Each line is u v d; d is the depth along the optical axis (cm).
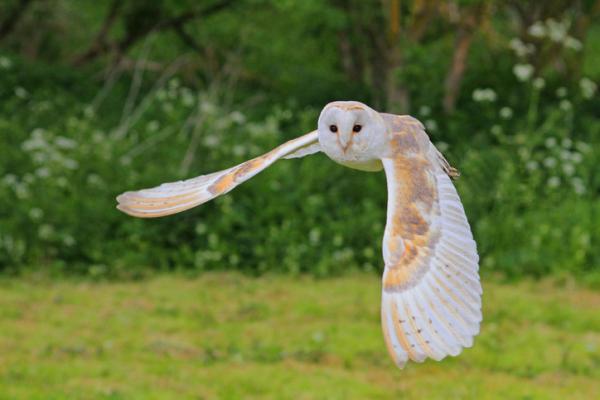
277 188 1673
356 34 2206
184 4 2275
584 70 2709
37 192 1612
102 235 1608
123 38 2423
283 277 1541
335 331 1248
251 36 2298
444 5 2170
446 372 1112
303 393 1027
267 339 1219
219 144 1759
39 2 2550
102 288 1468
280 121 2106
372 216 1638
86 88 2252
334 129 411
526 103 2173
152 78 2381
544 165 1828
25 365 1088
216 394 1019
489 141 1953
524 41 2261
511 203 1653
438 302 349
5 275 1520
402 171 397
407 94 2070
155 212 428
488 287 1500
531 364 1142
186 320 1297
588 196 1777
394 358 335
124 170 1692
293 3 1939
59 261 1556
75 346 1168
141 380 1054
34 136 1700
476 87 2273
